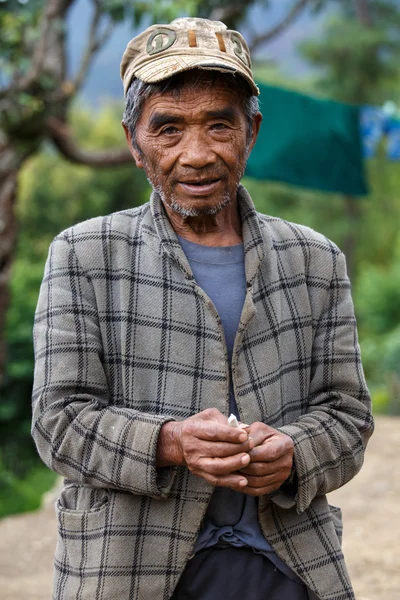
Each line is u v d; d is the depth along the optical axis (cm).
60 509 188
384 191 2388
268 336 189
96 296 187
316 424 186
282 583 188
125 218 196
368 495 578
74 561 183
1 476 949
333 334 197
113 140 2714
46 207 2556
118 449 174
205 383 183
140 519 180
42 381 183
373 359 1578
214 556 185
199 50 183
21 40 704
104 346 187
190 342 184
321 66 2498
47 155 2577
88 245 190
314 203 2464
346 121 617
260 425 174
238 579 186
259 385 186
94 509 183
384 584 392
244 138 188
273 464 172
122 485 175
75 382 182
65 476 183
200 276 192
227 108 182
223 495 186
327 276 200
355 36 2386
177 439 171
